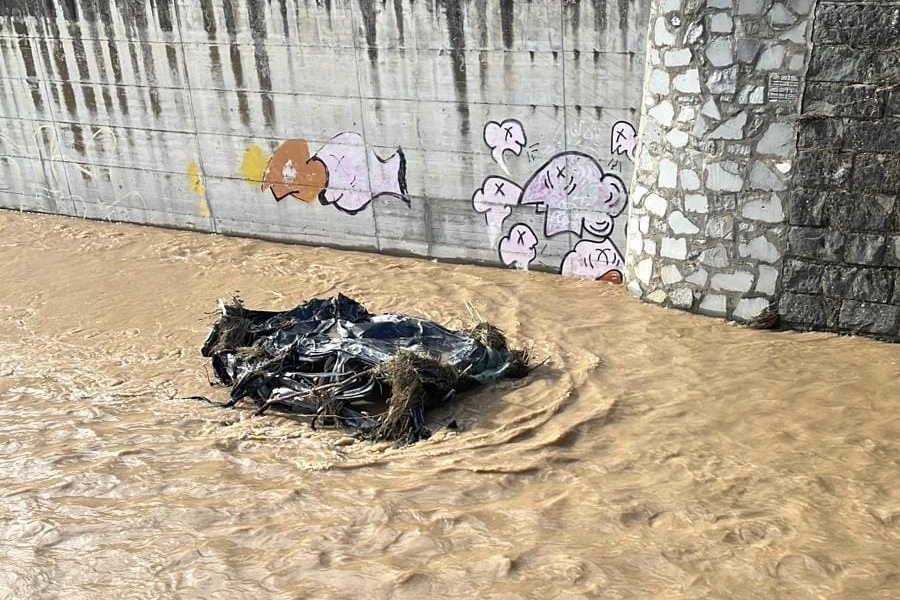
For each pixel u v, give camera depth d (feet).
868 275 36.50
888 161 34.94
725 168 38.34
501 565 24.18
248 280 49.98
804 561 23.90
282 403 35.01
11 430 34.63
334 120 51.21
